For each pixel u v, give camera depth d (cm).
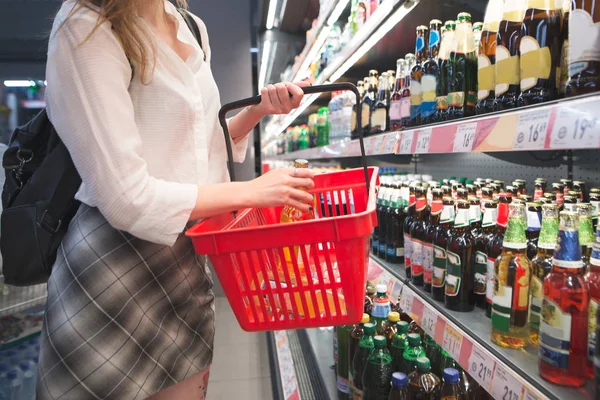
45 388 93
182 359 107
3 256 105
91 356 92
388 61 263
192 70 112
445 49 157
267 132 780
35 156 111
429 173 271
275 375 283
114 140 81
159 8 106
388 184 207
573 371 86
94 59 82
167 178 99
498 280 106
